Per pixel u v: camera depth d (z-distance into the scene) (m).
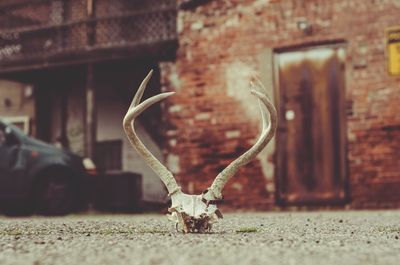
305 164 13.66
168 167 14.81
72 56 16.12
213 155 14.46
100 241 4.66
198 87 14.66
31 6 17.72
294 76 13.82
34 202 13.15
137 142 5.08
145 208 16.83
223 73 14.45
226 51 14.43
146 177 17.62
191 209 4.95
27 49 17.33
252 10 14.20
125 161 17.95
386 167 13.07
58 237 5.21
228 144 14.36
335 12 13.52
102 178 14.99
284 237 4.96
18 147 13.16
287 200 13.75
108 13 17.44
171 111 14.88
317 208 13.52
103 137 18.28
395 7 13.12
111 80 18.28
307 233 5.59
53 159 13.16
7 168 13.11
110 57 15.65
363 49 13.30
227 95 14.40
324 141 13.55
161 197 17.16
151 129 17.69
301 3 13.77
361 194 13.20
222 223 7.75
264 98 5.12
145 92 17.88
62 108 18.81
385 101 13.13
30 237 5.25
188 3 14.80
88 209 14.74
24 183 13.05
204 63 14.63
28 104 19.12
